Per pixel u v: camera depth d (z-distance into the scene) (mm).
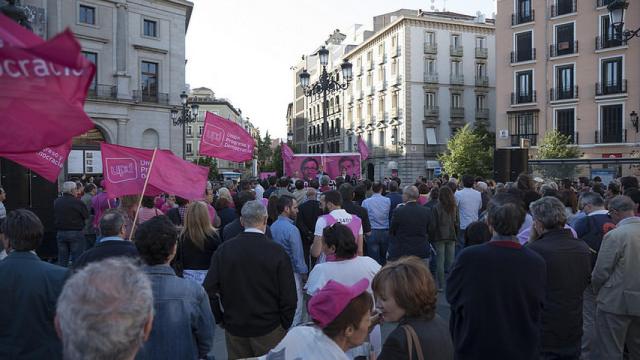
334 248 4098
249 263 3861
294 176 22828
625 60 32875
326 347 2258
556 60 36500
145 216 6879
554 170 21250
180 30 38344
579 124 35219
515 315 3281
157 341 2961
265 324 3879
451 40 49969
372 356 3668
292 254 5637
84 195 11602
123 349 1573
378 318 2834
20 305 3078
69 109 2062
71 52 1854
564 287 3947
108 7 33844
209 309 3238
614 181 7820
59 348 3160
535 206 4188
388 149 51875
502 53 39844
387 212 9312
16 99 2010
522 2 38594
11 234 3199
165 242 3094
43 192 9383
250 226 4043
